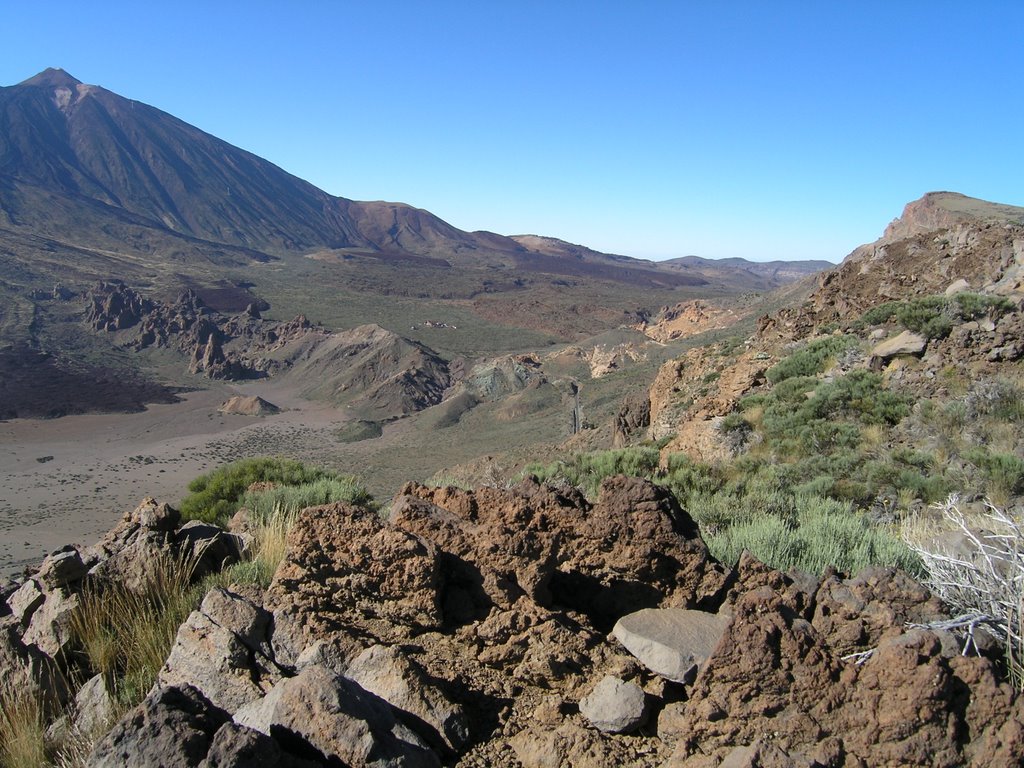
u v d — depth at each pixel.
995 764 3.05
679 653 3.75
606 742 3.45
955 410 13.93
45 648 5.09
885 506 10.63
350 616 4.28
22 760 4.22
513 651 4.03
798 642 3.43
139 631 5.06
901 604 4.12
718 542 6.26
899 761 3.12
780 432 15.33
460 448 78.19
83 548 7.26
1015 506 9.74
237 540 6.95
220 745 2.99
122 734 3.17
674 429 24.80
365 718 3.30
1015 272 23.14
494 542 4.36
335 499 10.30
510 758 3.47
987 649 3.87
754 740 3.26
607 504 4.51
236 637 4.12
